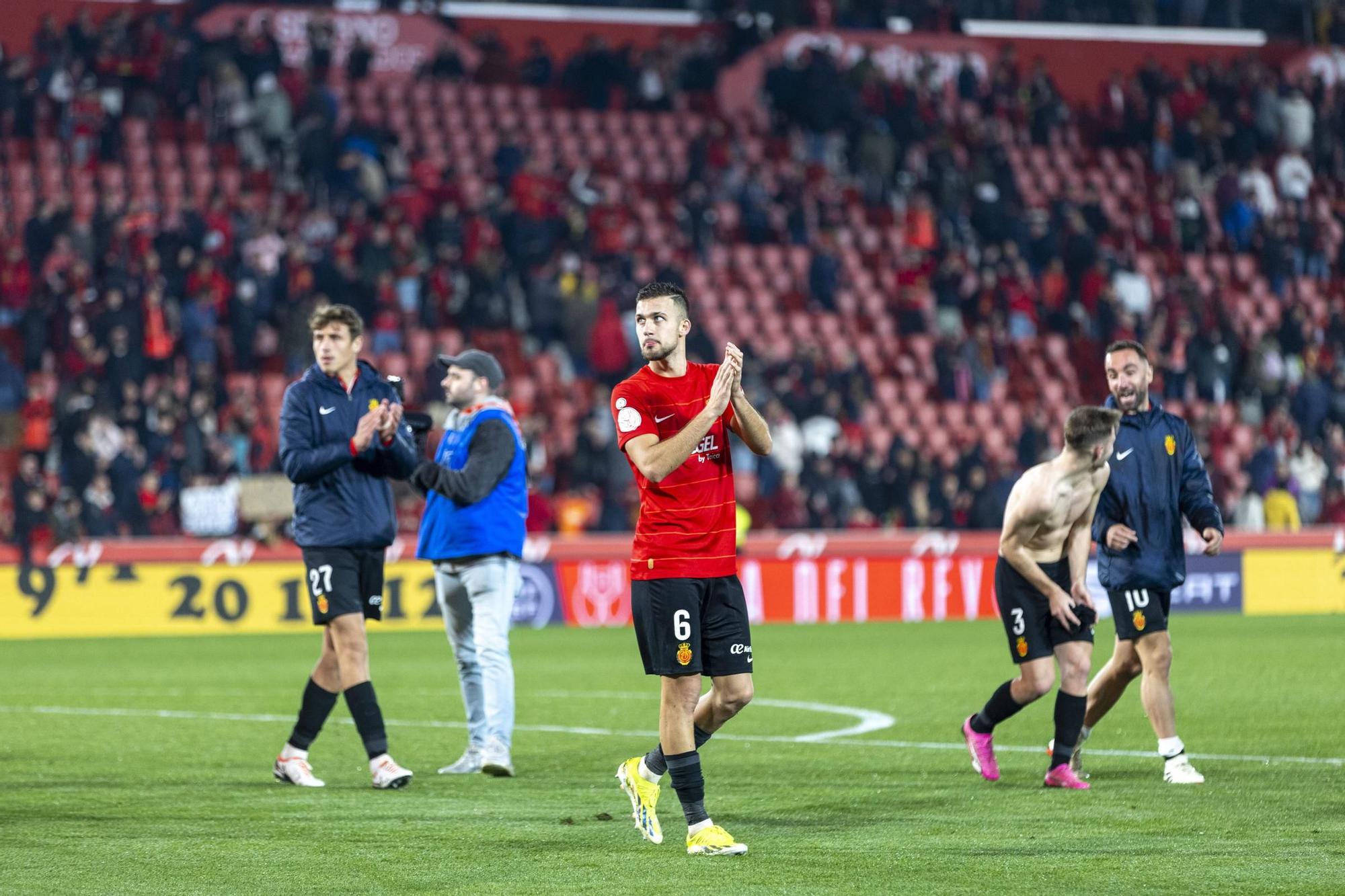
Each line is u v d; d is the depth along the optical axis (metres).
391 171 106.19
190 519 81.75
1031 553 29.84
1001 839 24.34
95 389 84.56
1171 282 111.50
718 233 114.06
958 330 108.62
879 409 104.75
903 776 31.42
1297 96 129.50
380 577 30.91
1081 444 29.00
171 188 105.44
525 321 100.69
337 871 22.02
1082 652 29.64
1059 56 134.62
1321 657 59.88
